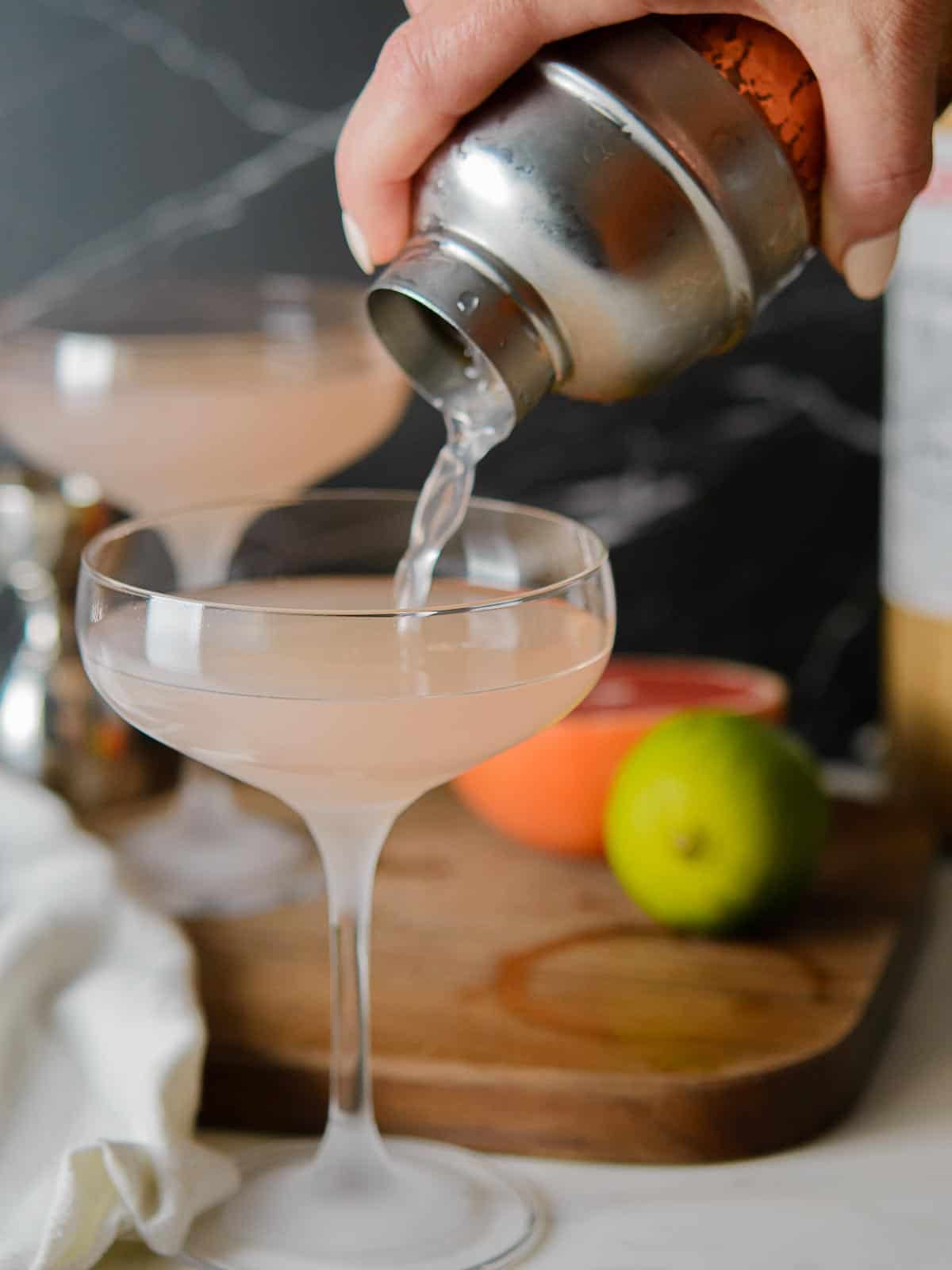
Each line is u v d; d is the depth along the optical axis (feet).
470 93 1.83
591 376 1.91
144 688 1.83
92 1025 2.05
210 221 2.87
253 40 2.79
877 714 2.87
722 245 1.86
